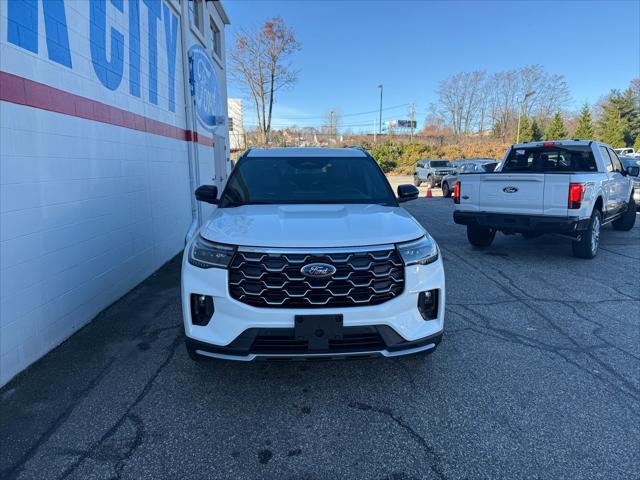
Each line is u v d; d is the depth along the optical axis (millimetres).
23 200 3242
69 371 3244
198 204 8461
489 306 4680
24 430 2543
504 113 67875
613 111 63375
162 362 3395
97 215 4430
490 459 2324
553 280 5691
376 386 3062
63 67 3807
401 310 2703
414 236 2881
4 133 3039
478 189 7031
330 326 2586
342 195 3865
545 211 6367
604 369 3291
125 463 2289
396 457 2346
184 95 7762
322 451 2395
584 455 2348
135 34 5520
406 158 44094
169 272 6160
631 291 5207
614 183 7703
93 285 4332
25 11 3279
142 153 5738
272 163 4254
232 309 2615
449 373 3234
